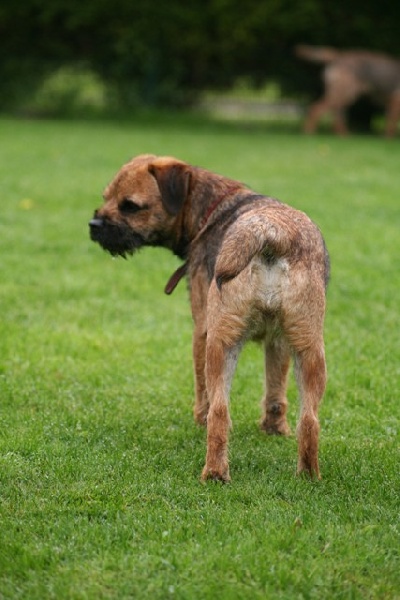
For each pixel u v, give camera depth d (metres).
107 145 30.97
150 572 5.92
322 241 7.61
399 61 37.09
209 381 7.41
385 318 12.42
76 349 11.01
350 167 27.30
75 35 39.91
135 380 10.12
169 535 6.36
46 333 11.54
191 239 8.91
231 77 41.31
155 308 12.84
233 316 7.29
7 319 12.09
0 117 40.69
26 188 21.80
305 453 7.44
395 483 7.53
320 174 25.50
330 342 11.48
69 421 8.84
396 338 11.70
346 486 7.43
